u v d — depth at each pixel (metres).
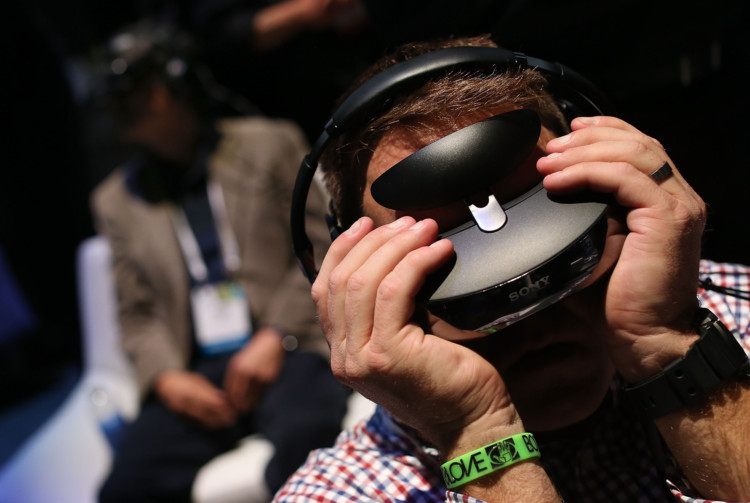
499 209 0.57
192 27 2.12
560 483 0.70
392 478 0.70
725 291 0.72
